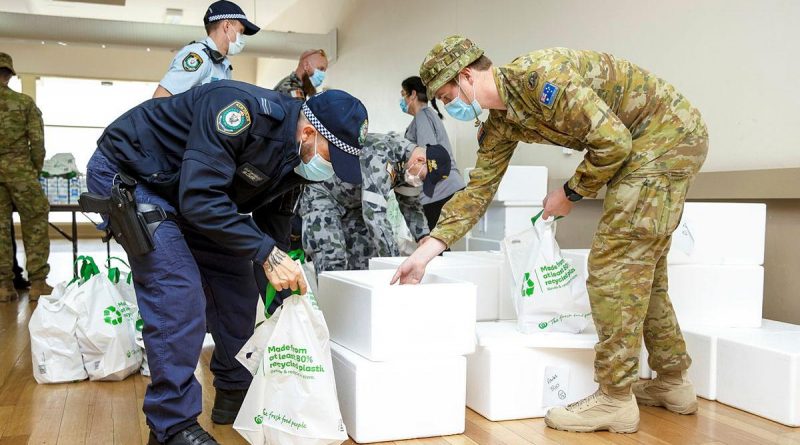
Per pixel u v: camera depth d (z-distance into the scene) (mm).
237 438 1938
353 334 2029
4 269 4711
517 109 1876
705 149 1935
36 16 6797
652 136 1896
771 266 2932
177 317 1626
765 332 2396
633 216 1878
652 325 2152
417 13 6156
